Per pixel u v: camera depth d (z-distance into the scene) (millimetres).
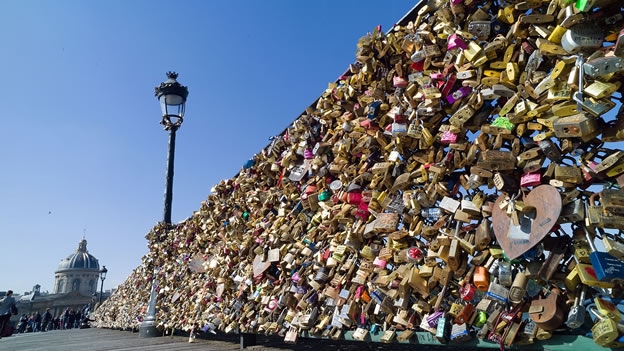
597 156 1742
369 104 3209
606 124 1691
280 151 5242
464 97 2438
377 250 3053
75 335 14453
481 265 2178
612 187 1679
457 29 2443
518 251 1896
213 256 6785
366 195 3184
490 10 2336
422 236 2564
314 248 3945
